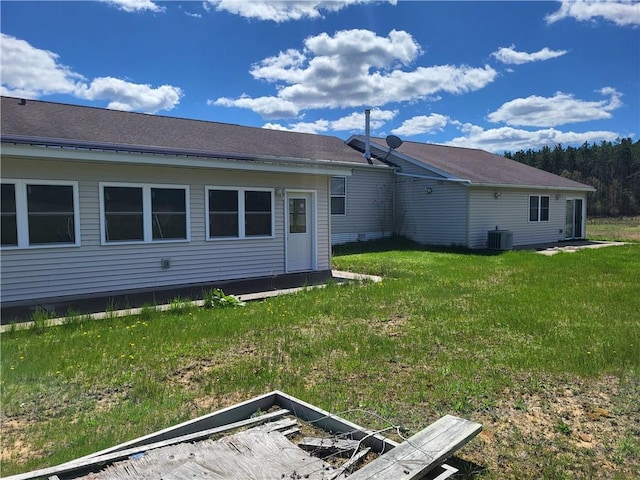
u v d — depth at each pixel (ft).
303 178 36.40
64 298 25.71
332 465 9.09
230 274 32.60
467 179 54.24
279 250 35.24
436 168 57.72
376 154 65.46
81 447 9.98
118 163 26.96
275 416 11.31
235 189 32.53
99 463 8.73
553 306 24.04
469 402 12.37
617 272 36.76
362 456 9.39
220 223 32.01
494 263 42.80
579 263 42.37
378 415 11.56
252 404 11.65
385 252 52.70
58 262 25.71
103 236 27.12
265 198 34.30
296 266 36.50
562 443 10.23
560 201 68.80
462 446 9.31
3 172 23.82
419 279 33.50
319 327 20.43
